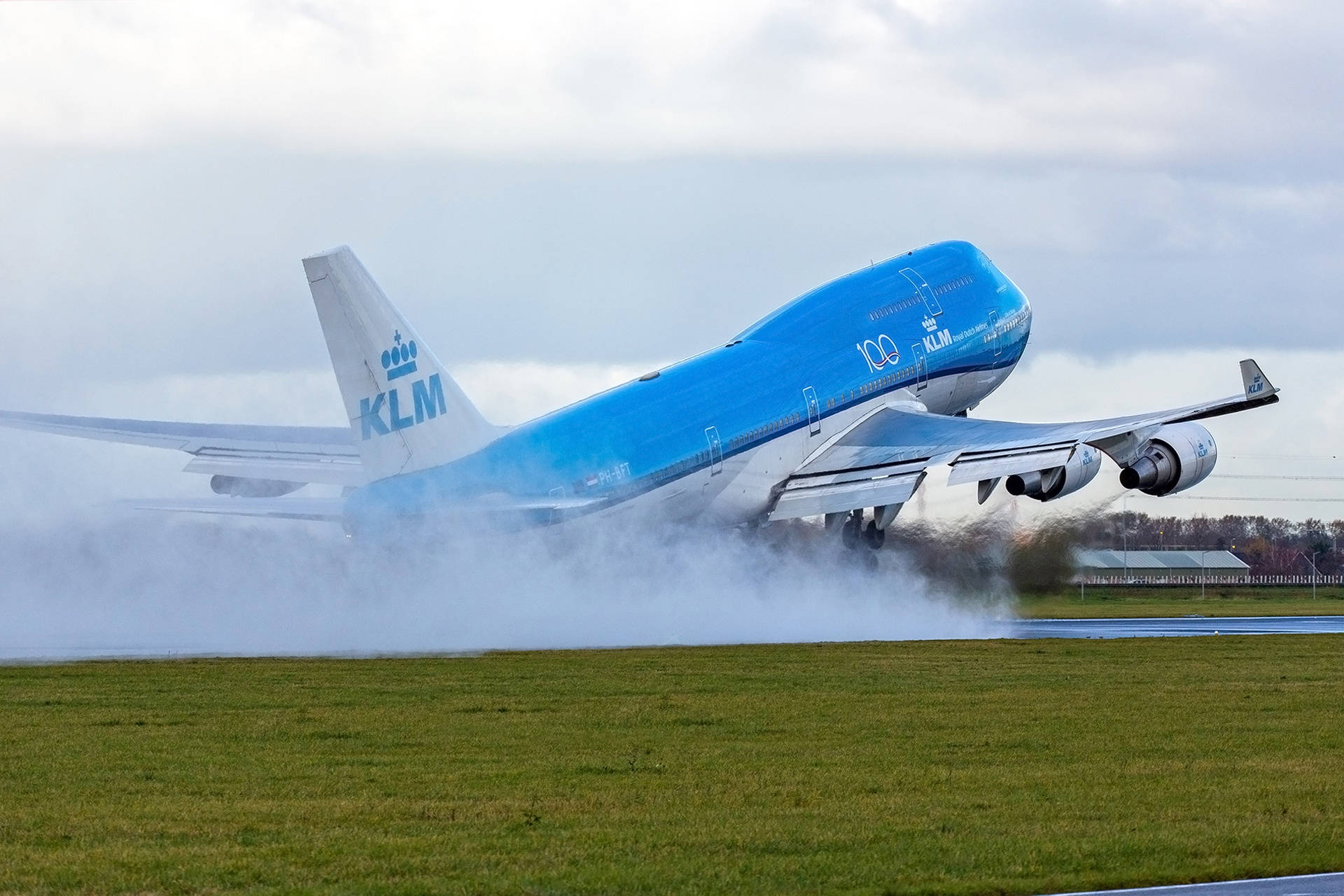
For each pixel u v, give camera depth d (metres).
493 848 48.22
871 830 50.97
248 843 48.91
